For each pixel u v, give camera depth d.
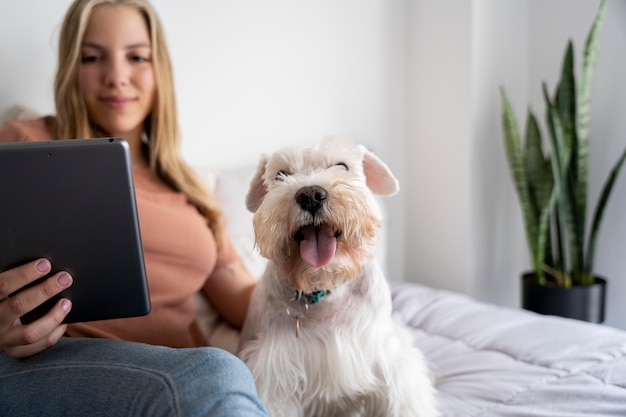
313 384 1.17
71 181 0.86
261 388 1.15
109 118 1.40
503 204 2.81
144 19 1.43
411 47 2.75
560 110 2.28
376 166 1.31
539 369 1.38
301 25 2.31
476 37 2.50
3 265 0.86
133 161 1.50
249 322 1.28
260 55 2.19
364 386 1.16
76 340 1.00
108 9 1.36
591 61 2.21
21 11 1.58
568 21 2.60
